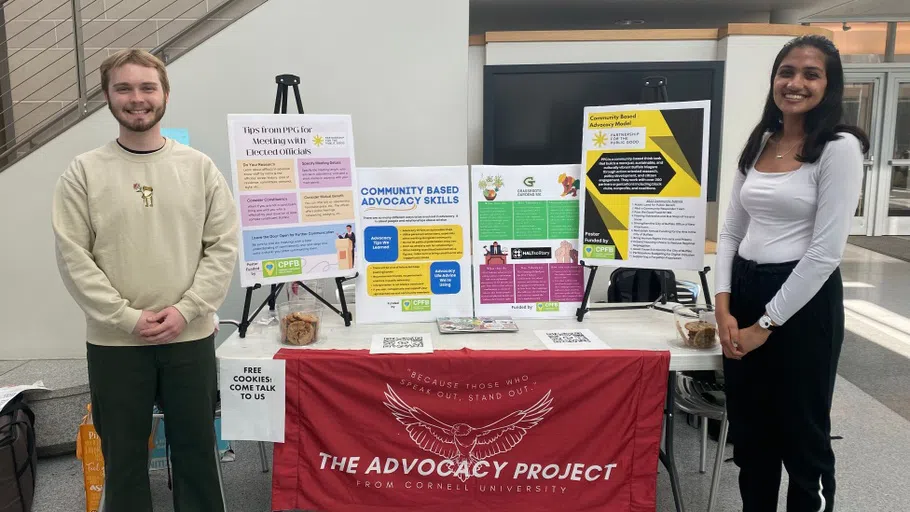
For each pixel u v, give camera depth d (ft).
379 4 10.61
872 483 7.52
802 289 4.96
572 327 6.93
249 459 8.36
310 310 6.53
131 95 5.05
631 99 12.30
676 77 12.22
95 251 5.24
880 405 9.82
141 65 5.09
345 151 6.86
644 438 5.98
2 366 10.52
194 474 5.74
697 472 7.95
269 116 6.46
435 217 7.08
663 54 12.62
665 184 6.70
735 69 12.20
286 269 6.61
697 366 5.96
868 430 8.96
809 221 5.17
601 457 6.00
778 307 5.09
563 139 12.50
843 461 8.06
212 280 5.45
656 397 5.94
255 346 6.27
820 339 5.14
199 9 12.39
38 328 10.96
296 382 5.84
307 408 5.87
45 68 11.84
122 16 12.29
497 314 7.22
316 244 6.75
